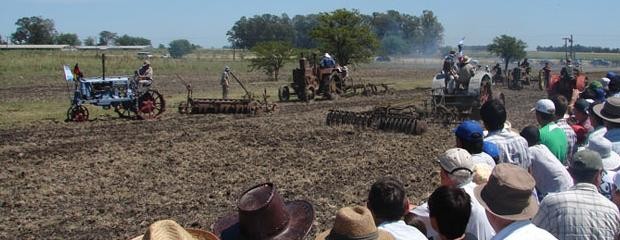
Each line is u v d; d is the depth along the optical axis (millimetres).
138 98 24281
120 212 10586
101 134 19922
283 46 52781
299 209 4660
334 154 16047
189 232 4133
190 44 162625
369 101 31625
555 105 8141
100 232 9516
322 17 44000
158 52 153500
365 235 4105
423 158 15500
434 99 22734
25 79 48531
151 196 11672
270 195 4379
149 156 15828
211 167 14367
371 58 45750
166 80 51000
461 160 5375
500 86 43250
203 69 70250
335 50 43750
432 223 4543
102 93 23906
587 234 4820
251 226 4309
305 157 15617
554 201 5012
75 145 17688
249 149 16844
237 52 157125
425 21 179125
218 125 22047
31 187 12477
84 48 125938
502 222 4637
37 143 18094
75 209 10820
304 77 31844
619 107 7703
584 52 194250
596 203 4938
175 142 18109
